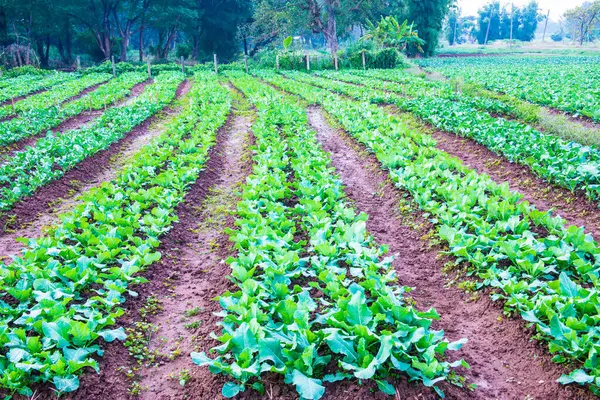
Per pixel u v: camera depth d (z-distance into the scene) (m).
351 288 5.78
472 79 27.31
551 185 10.12
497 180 11.12
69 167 11.96
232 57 64.25
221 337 5.06
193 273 7.46
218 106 19.69
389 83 26.38
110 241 7.21
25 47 49.31
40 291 5.89
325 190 9.56
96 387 4.83
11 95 25.41
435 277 7.27
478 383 5.02
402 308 5.24
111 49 57.69
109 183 9.99
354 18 55.41
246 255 7.09
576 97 18.64
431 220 8.60
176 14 54.62
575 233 6.97
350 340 5.01
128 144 15.50
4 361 4.80
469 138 14.06
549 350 5.22
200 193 10.77
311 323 5.37
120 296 6.28
